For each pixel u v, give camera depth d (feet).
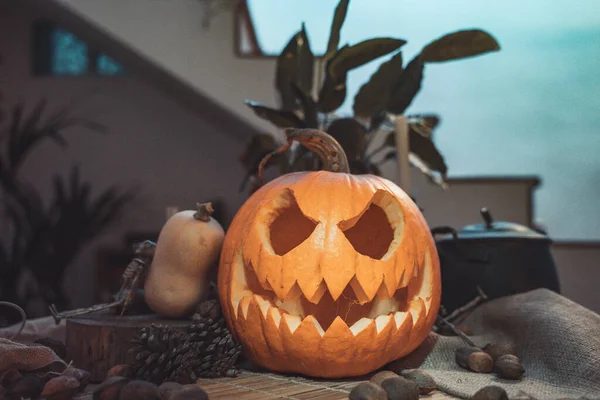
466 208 4.98
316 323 2.19
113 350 2.24
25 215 6.40
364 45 3.11
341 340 2.15
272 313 2.23
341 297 2.53
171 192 7.04
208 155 7.04
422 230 2.36
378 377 2.07
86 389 2.14
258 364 2.37
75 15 5.41
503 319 2.61
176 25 5.40
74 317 2.49
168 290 2.46
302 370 2.23
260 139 3.55
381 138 4.98
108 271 6.77
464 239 2.89
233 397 1.98
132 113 7.22
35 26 7.38
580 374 2.20
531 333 2.45
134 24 5.41
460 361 2.40
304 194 2.28
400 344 2.26
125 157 7.19
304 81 3.53
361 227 2.62
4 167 6.64
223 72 5.36
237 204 6.92
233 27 5.36
